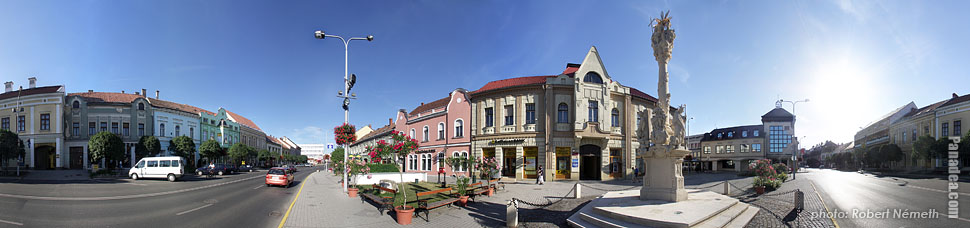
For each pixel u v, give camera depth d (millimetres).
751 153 63906
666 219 8914
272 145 95750
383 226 9992
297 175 43625
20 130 42969
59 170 40781
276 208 13227
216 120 62188
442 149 34219
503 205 13695
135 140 45719
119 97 49719
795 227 9492
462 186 13922
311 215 11469
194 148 48688
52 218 10523
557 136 28062
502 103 29875
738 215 10508
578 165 28141
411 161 39219
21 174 32031
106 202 14039
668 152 11789
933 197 15797
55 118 42750
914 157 35719
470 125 31750
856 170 58000
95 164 35781
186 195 17297
